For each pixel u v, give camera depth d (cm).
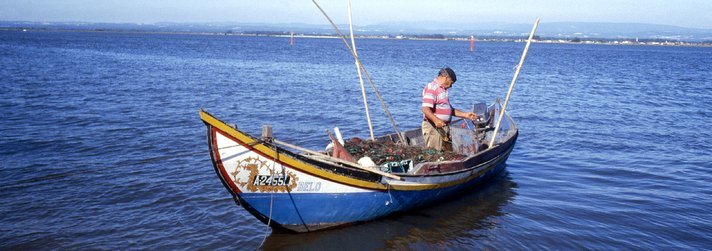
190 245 786
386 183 845
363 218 862
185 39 14438
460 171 946
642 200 1005
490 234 845
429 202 945
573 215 926
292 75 3453
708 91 3031
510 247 800
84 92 2292
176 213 897
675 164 1263
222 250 774
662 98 2608
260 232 834
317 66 4375
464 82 3272
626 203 987
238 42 12344
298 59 5375
